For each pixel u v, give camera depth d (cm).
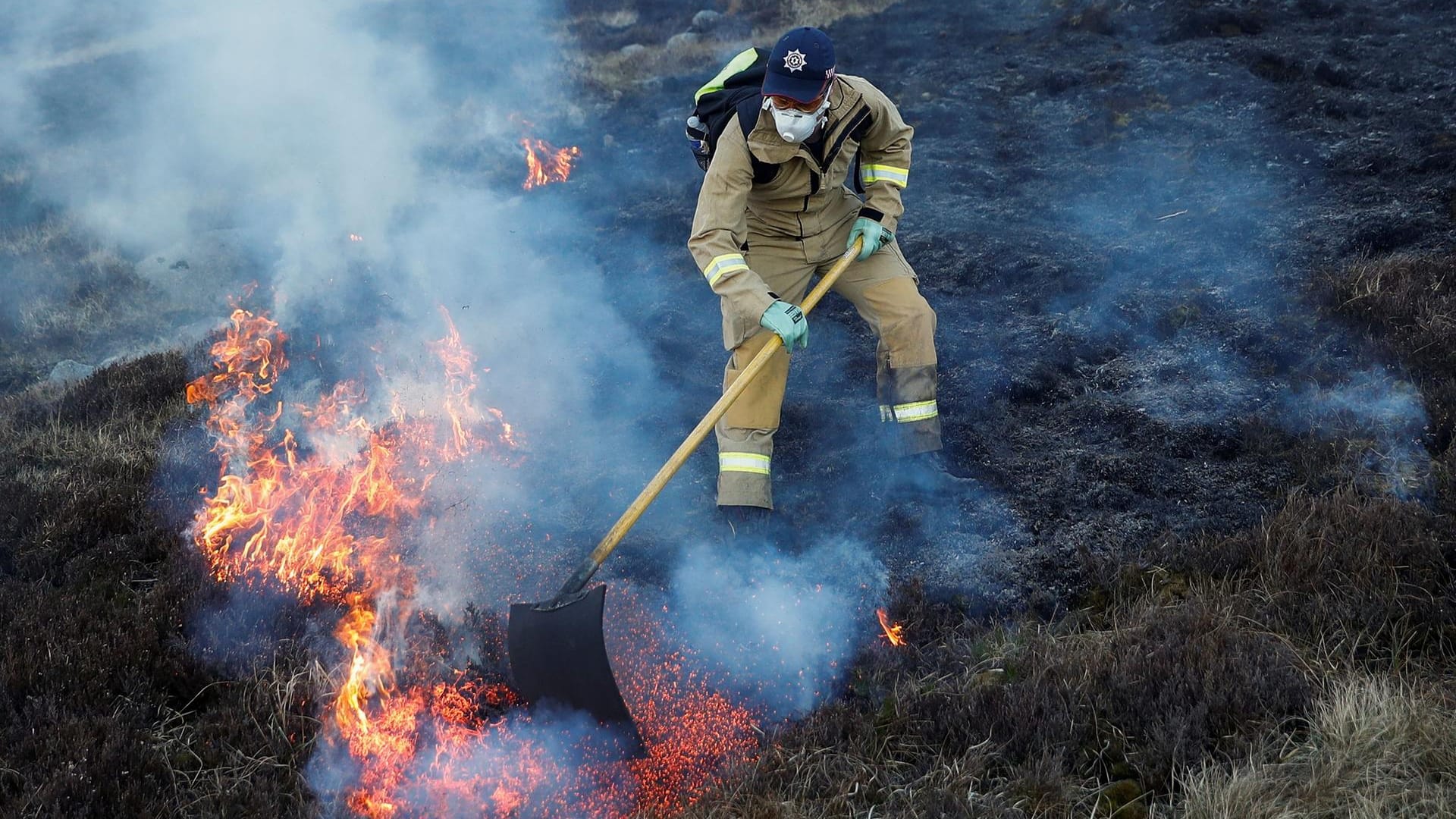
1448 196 595
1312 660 310
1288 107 793
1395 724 271
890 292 402
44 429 549
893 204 394
